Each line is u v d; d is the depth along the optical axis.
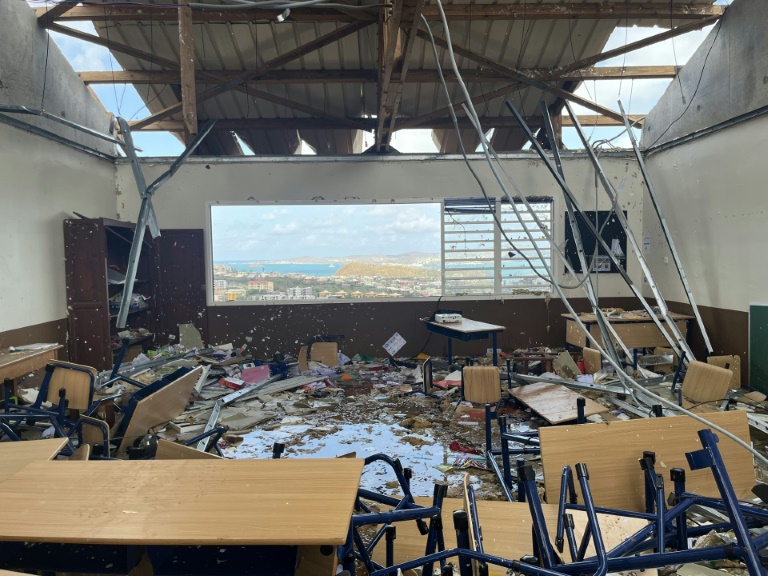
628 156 7.72
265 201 7.79
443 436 4.34
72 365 3.70
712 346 6.28
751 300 5.62
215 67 7.49
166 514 1.24
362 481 3.47
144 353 7.29
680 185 6.85
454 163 7.82
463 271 7.89
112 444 3.67
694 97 6.50
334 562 1.18
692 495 1.79
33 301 5.63
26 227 5.56
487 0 6.18
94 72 7.04
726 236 5.99
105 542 1.14
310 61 7.40
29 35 5.68
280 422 4.80
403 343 7.82
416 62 7.37
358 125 8.61
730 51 5.81
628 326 6.45
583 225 7.79
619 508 2.21
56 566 1.34
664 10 5.96
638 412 4.57
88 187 6.89
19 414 3.58
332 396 5.68
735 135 5.80
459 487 3.30
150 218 4.92
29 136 5.66
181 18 5.32
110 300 6.62
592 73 7.19
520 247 7.82
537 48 7.09
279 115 8.85
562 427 2.26
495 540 1.97
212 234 7.77
